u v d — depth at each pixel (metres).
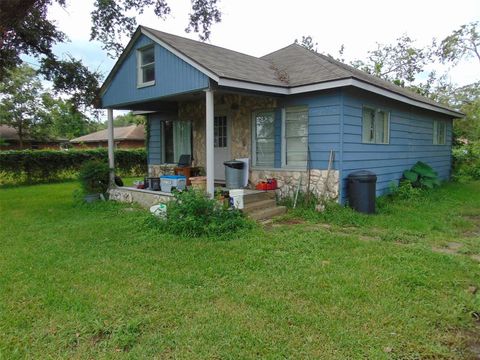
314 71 8.12
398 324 2.89
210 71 6.58
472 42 19.98
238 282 3.80
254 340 2.69
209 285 3.74
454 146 16.95
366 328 2.83
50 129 29.86
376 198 8.35
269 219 7.00
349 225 6.46
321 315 3.03
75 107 12.07
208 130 6.86
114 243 5.39
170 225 5.96
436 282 3.70
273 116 8.76
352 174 7.53
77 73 11.39
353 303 3.25
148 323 2.96
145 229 6.18
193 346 2.62
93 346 2.67
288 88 7.83
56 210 8.56
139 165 20.23
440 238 5.56
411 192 9.09
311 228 6.19
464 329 2.85
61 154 16.80
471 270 4.07
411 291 3.51
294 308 3.17
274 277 3.90
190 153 11.28
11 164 15.11
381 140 9.25
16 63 10.75
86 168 9.64
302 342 2.66
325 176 7.73
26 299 3.44
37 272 4.15
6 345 2.66
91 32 11.94
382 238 5.54
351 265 4.24
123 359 2.49
